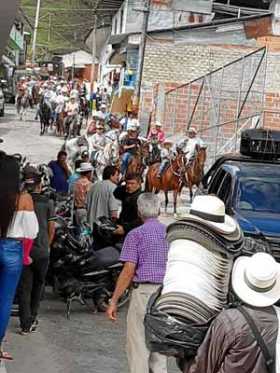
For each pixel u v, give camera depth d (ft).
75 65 194.80
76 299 31.55
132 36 106.01
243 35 99.96
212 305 13.07
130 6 120.16
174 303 12.98
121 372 24.34
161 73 100.94
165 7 114.73
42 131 120.16
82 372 23.98
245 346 12.19
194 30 100.27
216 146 94.68
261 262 12.69
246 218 36.88
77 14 176.24
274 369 12.16
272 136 46.09
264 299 12.47
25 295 27.30
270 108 97.09
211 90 95.86
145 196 21.76
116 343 27.89
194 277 13.19
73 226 33.22
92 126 78.64
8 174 21.61
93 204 36.73
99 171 75.61
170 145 80.12
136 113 96.78
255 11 117.80
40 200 27.17
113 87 133.18
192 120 96.17
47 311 32.09
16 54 193.36
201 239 13.46
